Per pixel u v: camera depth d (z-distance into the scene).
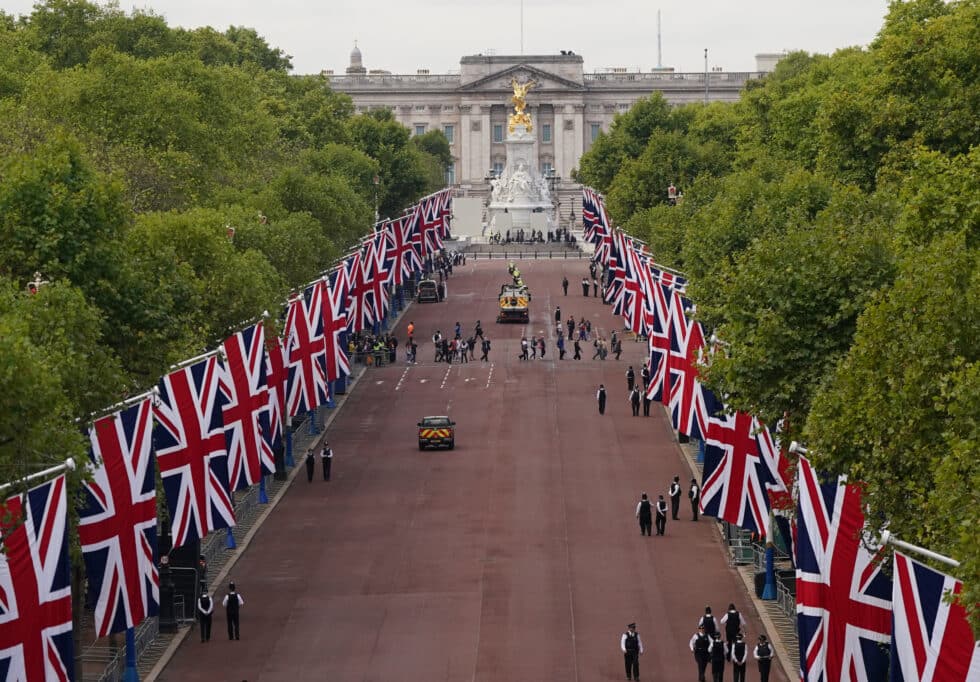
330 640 95.00
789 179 136.12
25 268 92.75
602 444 152.62
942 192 85.50
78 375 79.12
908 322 65.50
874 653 65.19
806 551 67.62
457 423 164.62
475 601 102.38
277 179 192.75
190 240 118.75
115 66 177.38
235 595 95.25
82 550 74.31
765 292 85.69
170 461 89.06
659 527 118.69
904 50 140.25
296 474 140.75
